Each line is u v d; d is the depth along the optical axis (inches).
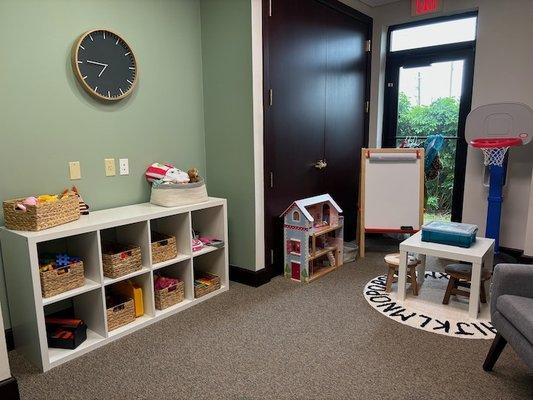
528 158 134.3
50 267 76.6
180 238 102.3
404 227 142.9
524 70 132.0
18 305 77.9
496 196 129.3
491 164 128.5
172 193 98.1
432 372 72.9
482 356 77.9
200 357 78.9
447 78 155.2
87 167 93.1
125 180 101.4
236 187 115.7
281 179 122.7
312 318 95.3
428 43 156.9
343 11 141.6
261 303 104.3
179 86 111.6
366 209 144.8
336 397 66.6
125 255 87.2
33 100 82.2
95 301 84.9
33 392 68.6
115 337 85.6
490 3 135.6
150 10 102.1
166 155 110.7
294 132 125.6
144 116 103.8
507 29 133.3
